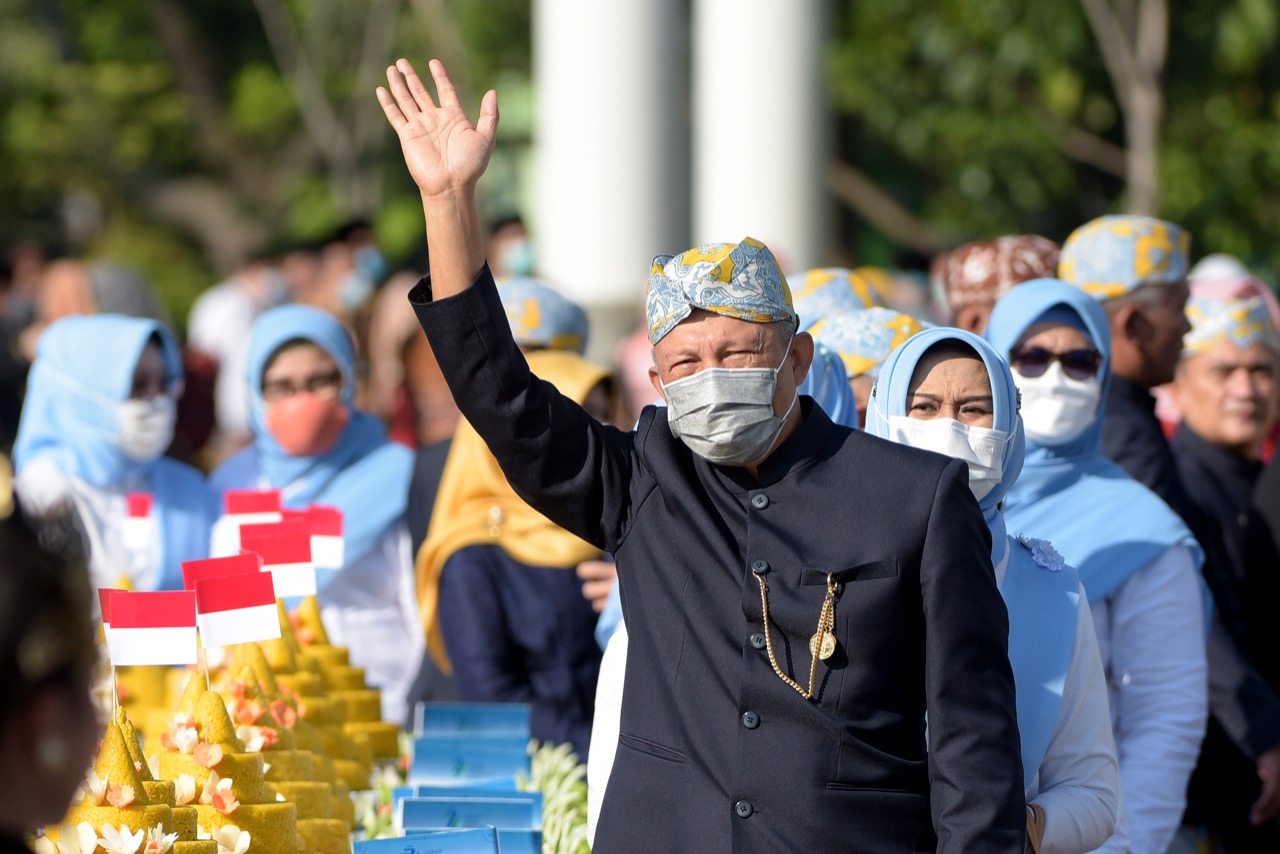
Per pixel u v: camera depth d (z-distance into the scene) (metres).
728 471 9.87
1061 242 46.72
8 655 5.69
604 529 10.19
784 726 9.34
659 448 10.09
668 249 37.62
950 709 9.20
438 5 64.81
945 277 18.88
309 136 78.81
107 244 82.69
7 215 83.25
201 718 11.02
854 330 13.81
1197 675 13.59
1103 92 43.41
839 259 49.25
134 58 83.19
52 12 83.06
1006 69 42.75
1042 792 11.10
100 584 17.23
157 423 18.70
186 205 81.56
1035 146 43.19
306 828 11.81
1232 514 18.73
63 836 9.20
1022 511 14.15
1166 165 40.25
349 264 34.41
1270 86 42.34
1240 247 40.75
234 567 11.62
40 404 18.80
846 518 9.52
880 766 9.30
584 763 16.34
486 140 10.40
